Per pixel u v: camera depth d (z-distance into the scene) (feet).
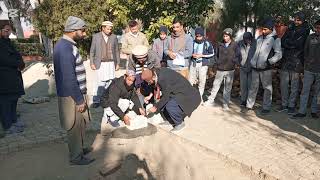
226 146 17.22
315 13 28.73
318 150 16.84
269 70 21.33
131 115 18.25
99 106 23.38
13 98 18.38
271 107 23.56
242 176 15.07
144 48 18.34
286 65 21.43
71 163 15.69
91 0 38.06
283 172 14.66
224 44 22.56
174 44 21.84
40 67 38.96
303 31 20.65
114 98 17.08
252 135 18.66
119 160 16.08
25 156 16.60
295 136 18.54
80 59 14.52
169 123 19.67
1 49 17.40
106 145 17.70
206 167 15.76
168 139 18.35
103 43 22.29
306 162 15.61
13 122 19.10
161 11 28.14
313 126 19.97
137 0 27.89
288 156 16.17
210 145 17.31
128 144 17.79
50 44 44.21
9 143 17.37
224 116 21.83
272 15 28.27
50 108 23.45
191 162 16.20
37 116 21.63
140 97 18.07
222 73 22.74
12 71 18.11
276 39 20.53
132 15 29.04
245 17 29.01
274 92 25.25
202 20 29.35
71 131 15.12
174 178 14.88
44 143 17.72
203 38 22.89
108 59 22.56
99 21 38.17
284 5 28.22
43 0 39.04
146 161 16.22
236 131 19.21
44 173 14.99
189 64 23.20
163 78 17.08
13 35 75.61
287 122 20.67
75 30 13.91
